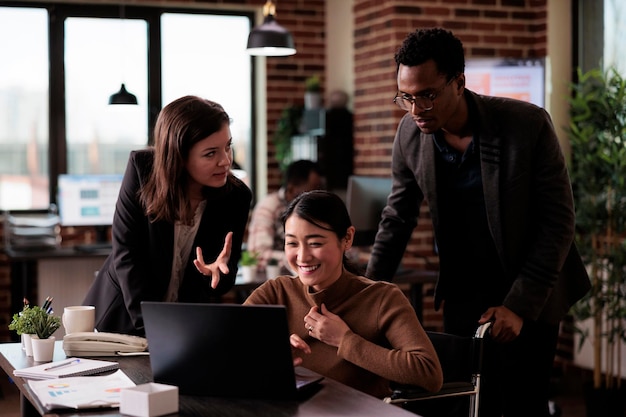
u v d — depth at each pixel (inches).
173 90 302.5
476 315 128.3
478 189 124.0
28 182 292.2
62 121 293.3
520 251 122.6
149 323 93.2
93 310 120.7
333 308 105.7
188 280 125.6
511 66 242.5
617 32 243.4
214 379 91.5
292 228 104.9
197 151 114.3
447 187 126.7
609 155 208.8
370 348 99.6
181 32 302.5
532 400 128.2
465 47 254.8
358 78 276.7
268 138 306.7
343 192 284.4
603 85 214.8
